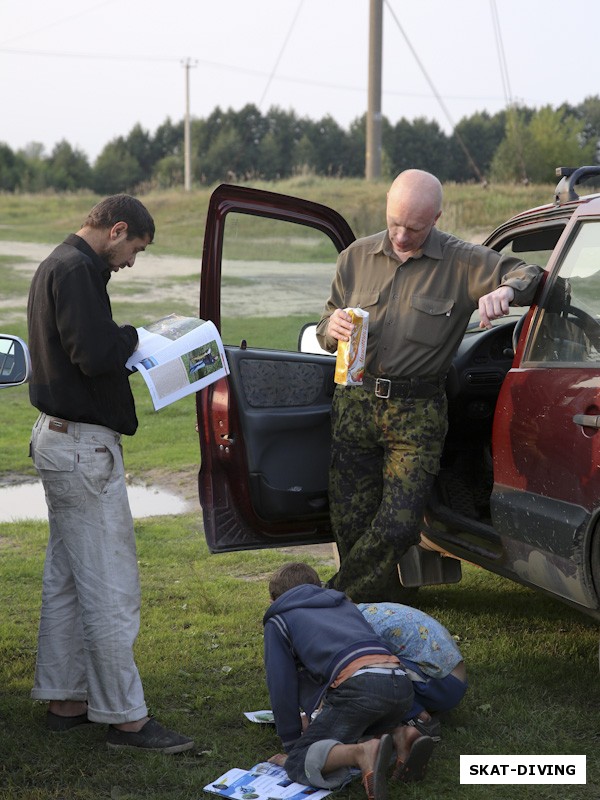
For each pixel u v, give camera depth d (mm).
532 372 3984
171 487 8109
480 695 4070
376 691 3266
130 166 105688
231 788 3312
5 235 30422
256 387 4582
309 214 4844
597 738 3715
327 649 3359
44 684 3805
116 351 3531
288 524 4727
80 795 3322
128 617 3654
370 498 4473
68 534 3643
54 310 3537
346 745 3211
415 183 4062
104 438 3648
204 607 5152
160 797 3305
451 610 5184
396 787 3371
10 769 3520
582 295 3859
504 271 4141
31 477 8477
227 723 3873
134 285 21328
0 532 6762
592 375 3664
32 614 5133
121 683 3619
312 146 98688
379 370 4297
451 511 4730
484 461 5156
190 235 30406
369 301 4312
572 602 3811
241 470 4570
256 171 97000
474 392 5012
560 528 3709
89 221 3621
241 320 12234
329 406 4711
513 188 31344
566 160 59094
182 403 11805
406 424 4266
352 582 4426
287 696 3424
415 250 4230
